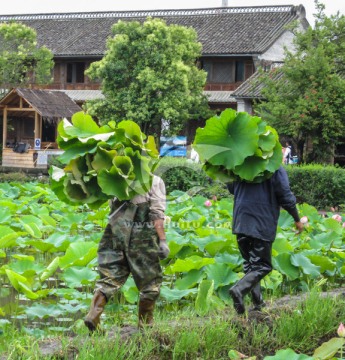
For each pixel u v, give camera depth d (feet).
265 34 141.69
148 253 23.50
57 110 128.06
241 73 141.18
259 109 100.73
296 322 24.85
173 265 31.14
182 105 117.70
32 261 33.45
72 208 59.41
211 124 25.52
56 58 151.84
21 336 24.66
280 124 94.07
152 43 116.88
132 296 29.22
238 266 33.35
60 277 35.60
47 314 27.53
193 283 30.86
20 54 131.54
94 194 23.61
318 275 33.63
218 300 27.94
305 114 92.94
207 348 22.70
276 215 25.80
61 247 38.60
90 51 148.97
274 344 24.03
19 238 41.06
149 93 117.19
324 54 96.12
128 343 22.11
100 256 23.73
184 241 36.94
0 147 132.57
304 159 98.43
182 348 22.26
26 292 29.04
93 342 21.57
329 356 20.02
